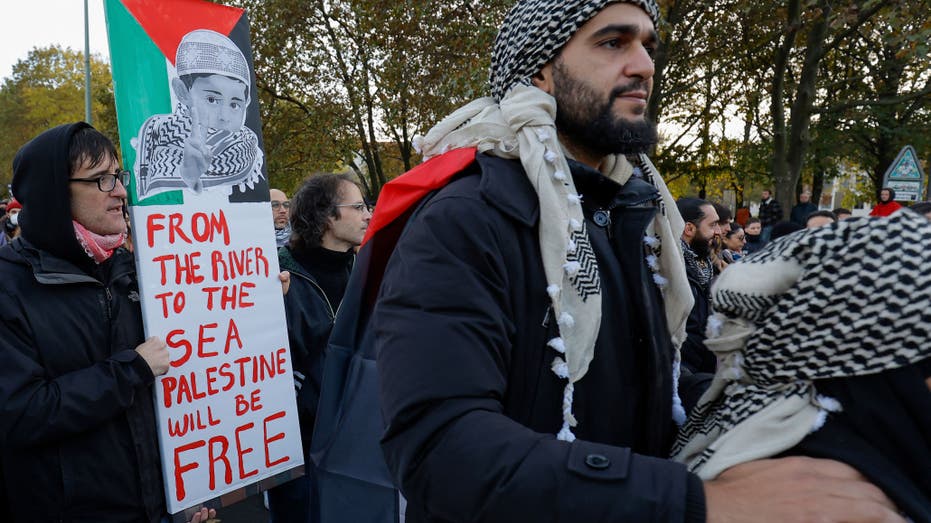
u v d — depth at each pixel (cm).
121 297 201
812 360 83
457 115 116
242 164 224
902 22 963
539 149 99
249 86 227
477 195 95
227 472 215
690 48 1434
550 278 95
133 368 187
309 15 1611
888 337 79
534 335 96
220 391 214
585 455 76
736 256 651
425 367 81
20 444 172
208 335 212
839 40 1254
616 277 107
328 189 295
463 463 76
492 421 79
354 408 125
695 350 312
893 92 1622
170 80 206
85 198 188
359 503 125
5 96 4378
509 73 114
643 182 120
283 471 229
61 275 185
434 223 91
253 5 1606
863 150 1930
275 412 228
